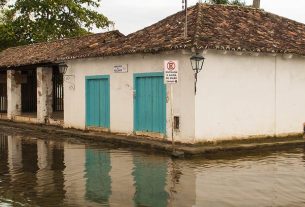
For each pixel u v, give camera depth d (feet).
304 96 53.42
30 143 52.65
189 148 42.93
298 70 52.75
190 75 45.03
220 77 46.29
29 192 28.99
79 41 74.79
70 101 63.87
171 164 38.04
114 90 55.93
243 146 45.09
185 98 45.65
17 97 80.89
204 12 54.08
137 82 52.70
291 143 48.39
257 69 49.14
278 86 50.96
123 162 39.24
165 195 28.07
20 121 77.51
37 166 37.91
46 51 76.69
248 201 26.63
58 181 32.07
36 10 125.29
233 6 58.59
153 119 50.49
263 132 49.75
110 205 25.94
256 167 36.68
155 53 49.03
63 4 124.06
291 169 35.86
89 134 56.44
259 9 60.85
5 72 90.53
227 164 38.01
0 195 28.27
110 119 56.80
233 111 47.34
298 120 52.85
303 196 27.73
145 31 58.03
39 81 71.51
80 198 27.45
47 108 71.51
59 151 46.11
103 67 57.62
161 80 49.29
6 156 43.21
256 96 49.14
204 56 44.96
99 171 35.45
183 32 49.21
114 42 60.34
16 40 129.80
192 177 33.01
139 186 30.42
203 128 45.21
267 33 53.98
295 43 53.42
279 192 28.68
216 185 30.55
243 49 45.70
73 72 63.05
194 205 25.82
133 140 49.57
